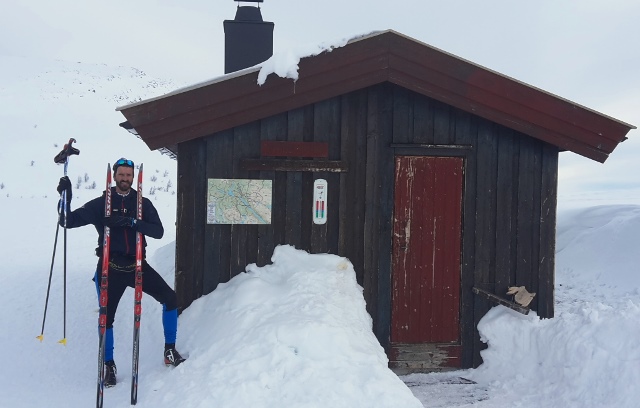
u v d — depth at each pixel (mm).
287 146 5500
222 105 5254
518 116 5605
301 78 5324
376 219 5664
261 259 5504
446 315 5773
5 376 4637
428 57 5441
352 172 5641
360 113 5637
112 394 4223
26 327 5910
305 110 5559
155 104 5109
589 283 7836
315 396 3656
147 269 4484
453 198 5785
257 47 8633
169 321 4539
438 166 5758
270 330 4320
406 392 3785
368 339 4613
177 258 5379
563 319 5336
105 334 4281
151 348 5148
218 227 5453
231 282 5375
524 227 5852
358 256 5656
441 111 5727
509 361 5465
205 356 4453
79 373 4797
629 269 7730
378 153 5656
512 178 5836
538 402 4762
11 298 6992
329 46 5312
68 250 10992
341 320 4660
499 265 5809
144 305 6500
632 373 4414
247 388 3779
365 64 5395
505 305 5695
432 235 5754
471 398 4934
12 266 9070
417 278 5730
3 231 13008
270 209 5512
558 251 9328
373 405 3617
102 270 4102
